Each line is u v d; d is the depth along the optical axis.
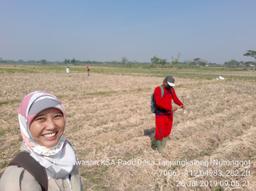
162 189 5.79
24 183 1.58
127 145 8.41
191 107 14.95
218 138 9.21
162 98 7.73
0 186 1.56
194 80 39.25
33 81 32.59
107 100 18.34
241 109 14.70
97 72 61.03
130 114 13.51
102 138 9.40
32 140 1.74
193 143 8.52
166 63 121.25
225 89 24.64
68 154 1.92
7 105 16.19
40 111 1.68
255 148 8.16
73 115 13.36
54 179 1.77
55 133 1.78
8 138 9.62
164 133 7.84
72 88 25.61
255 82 35.47
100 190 5.90
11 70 56.84
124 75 50.66
